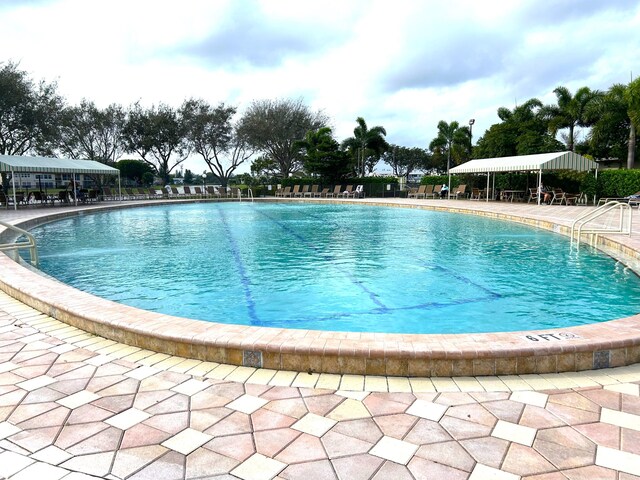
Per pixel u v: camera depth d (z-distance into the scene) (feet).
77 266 24.50
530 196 65.62
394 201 73.72
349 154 105.91
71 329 12.16
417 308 16.92
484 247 29.91
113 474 6.05
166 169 118.52
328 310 16.80
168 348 10.34
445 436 6.97
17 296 15.17
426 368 9.15
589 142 80.94
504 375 9.21
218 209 66.85
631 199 54.03
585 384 8.78
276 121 115.03
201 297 18.57
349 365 9.29
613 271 22.58
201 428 7.23
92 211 56.80
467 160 101.76
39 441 6.84
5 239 33.14
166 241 33.37
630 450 6.55
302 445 6.75
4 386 8.73
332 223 45.80
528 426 7.25
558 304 17.30
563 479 5.90
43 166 59.00
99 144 107.14
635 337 9.80
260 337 10.02
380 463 6.29
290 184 102.01
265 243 32.30
